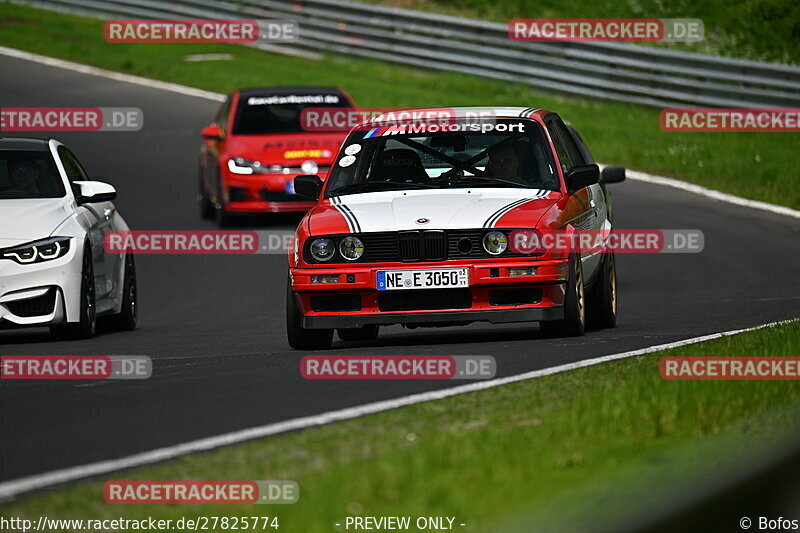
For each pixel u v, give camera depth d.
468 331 39.44
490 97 100.81
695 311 42.81
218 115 73.12
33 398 27.38
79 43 121.62
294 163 65.38
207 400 25.89
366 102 95.62
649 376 24.70
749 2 117.50
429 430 21.20
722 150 83.06
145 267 59.44
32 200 39.97
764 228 63.53
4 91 102.25
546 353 30.14
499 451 18.75
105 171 79.88
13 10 136.00
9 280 37.78
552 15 127.25
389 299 32.69
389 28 113.75
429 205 33.44
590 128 87.94
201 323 46.03
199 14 123.06
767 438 17.86
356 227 32.81
